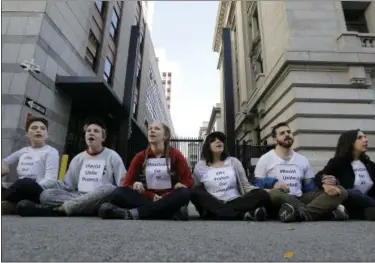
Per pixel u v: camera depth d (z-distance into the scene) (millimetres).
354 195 3471
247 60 17500
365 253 1487
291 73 9516
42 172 4156
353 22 11242
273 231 2262
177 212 3176
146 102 27891
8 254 1355
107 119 13688
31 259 1285
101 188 3529
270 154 4176
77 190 4129
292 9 10523
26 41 8531
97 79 9703
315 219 3271
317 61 9469
